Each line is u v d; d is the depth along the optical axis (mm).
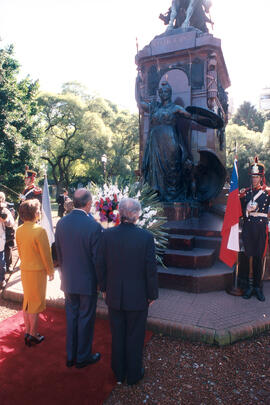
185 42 7160
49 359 3020
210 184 7016
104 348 3213
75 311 2990
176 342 3383
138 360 2639
